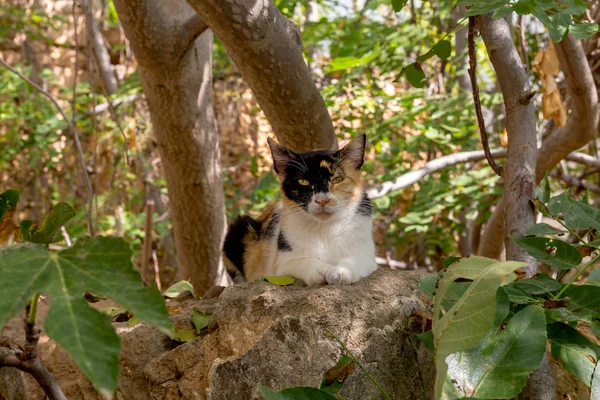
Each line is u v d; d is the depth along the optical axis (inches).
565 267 97.4
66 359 102.9
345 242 123.2
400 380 95.0
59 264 56.4
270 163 320.2
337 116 268.4
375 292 97.8
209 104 179.2
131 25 146.8
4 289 53.0
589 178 310.7
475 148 245.8
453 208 238.8
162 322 54.5
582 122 185.8
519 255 106.7
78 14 358.0
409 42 256.7
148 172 295.0
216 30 127.8
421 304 100.6
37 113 302.7
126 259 58.3
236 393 91.0
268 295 96.0
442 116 246.4
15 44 355.9
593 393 81.0
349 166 128.5
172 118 171.6
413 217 226.1
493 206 271.4
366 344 92.1
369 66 252.5
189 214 192.5
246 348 94.5
